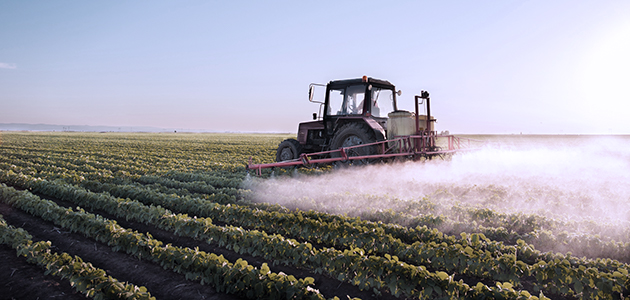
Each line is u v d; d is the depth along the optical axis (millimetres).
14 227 5965
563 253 5016
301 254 4480
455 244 4496
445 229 5871
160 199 7566
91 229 5465
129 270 4465
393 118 10266
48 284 4086
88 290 3779
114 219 6594
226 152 23594
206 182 10734
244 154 21625
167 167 14219
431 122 10680
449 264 4344
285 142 12305
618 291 3617
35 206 6715
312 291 3564
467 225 5781
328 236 5332
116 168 13945
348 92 10969
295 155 11930
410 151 9961
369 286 4031
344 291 4012
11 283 4082
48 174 10930
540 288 3949
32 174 11148
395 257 4004
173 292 3943
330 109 11305
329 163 11203
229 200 7484
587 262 4207
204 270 4199
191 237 5578
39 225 6117
